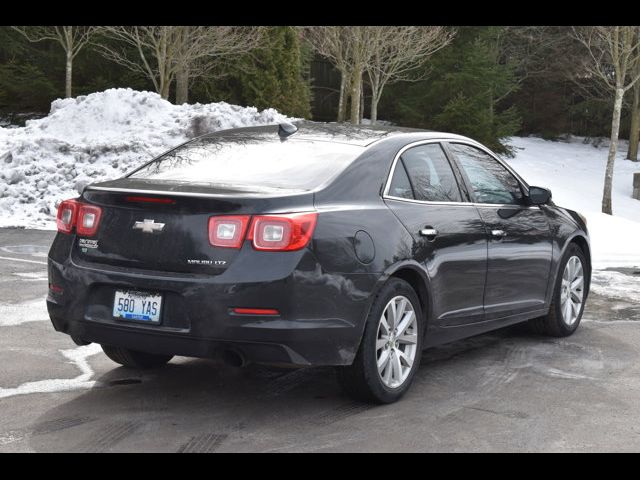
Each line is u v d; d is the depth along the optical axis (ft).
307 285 14.33
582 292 23.52
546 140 139.64
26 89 105.40
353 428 14.69
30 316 23.17
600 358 20.58
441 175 18.25
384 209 16.17
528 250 20.44
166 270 14.61
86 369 18.17
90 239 15.42
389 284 15.90
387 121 136.56
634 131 125.90
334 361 14.87
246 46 97.40
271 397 16.46
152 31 89.30
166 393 16.53
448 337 18.07
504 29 123.03
